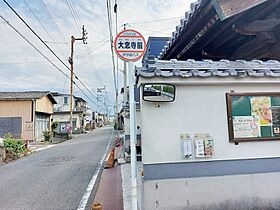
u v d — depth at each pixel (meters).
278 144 3.66
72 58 26.23
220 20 3.54
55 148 16.84
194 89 3.55
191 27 4.23
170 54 5.83
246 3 3.24
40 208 5.11
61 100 42.59
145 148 3.40
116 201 5.28
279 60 4.14
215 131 3.55
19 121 21.56
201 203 3.41
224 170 3.51
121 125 39.66
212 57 5.75
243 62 3.82
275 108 3.69
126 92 12.46
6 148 12.54
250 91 3.68
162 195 3.36
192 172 3.45
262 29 4.02
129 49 3.33
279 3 3.33
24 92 25.09
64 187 6.65
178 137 3.46
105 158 11.46
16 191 6.48
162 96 3.38
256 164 3.58
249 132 3.60
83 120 46.69
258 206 3.52
